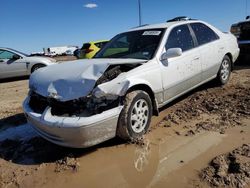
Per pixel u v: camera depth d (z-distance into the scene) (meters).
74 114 3.66
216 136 4.16
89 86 3.66
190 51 5.36
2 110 6.78
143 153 3.84
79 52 15.23
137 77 4.14
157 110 4.58
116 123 3.84
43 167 3.74
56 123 3.58
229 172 3.20
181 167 3.41
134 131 4.09
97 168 3.57
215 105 5.44
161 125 4.72
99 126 3.62
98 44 14.77
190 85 5.39
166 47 4.90
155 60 4.59
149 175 3.31
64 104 3.72
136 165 3.56
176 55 4.51
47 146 4.35
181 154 3.72
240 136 4.10
